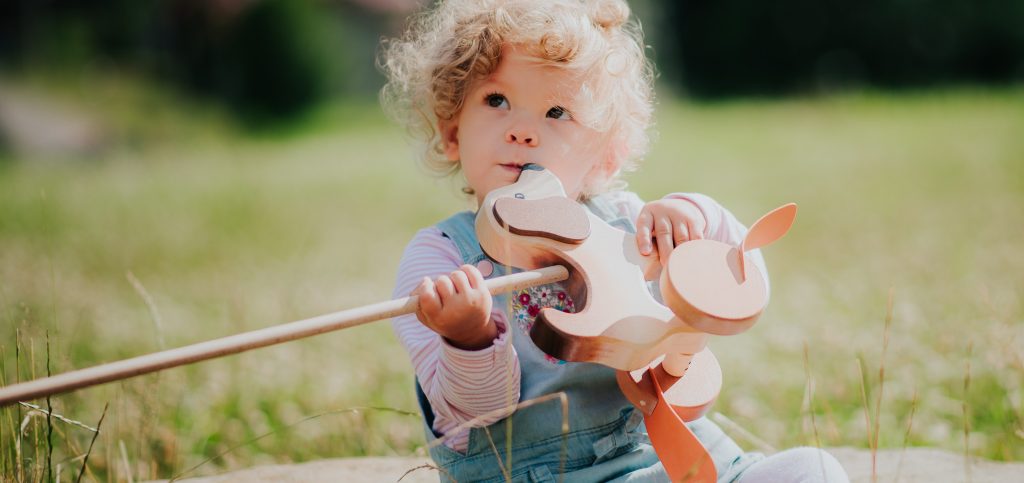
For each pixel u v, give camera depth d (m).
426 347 1.76
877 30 22.23
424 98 2.07
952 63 21.70
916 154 10.88
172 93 19.44
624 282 1.57
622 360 1.51
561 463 1.65
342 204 9.37
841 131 13.96
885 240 6.19
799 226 7.01
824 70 22.66
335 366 3.67
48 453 1.93
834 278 5.05
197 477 2.34
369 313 1.42
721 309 1.45
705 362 1.73
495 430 1.75
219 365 3.57
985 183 8.46
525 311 1.80
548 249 1.60
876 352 3.41
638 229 1.67
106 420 2.62
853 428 2.81
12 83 17.77
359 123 19.19
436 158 2.13
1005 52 21.12
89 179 12.23
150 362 1.26
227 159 14.62
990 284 4.50
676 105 20.14
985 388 3.00
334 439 2.85
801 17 22.72
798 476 1.69
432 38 2.09
